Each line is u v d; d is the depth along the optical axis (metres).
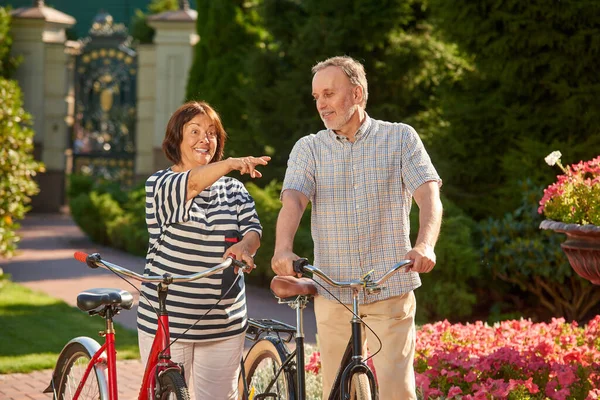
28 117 11.88
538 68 10.99
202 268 4.33
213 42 17.22
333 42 12.94
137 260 15.80
